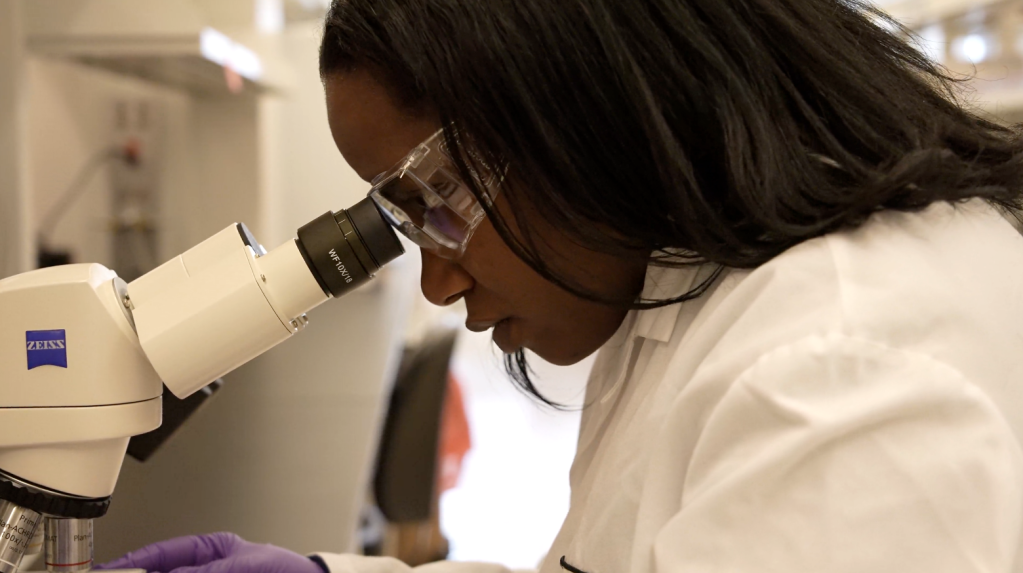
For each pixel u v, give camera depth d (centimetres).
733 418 45
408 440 198
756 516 42
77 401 56
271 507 117
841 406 42
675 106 50
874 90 55
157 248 248
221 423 156
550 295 61
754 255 51
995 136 62
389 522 202
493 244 59
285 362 208
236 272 57
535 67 49
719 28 52
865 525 40
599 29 49
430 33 51
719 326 51
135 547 101
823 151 53
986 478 40
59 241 209
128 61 191
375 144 59
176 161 257
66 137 210
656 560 44
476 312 64
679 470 49
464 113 51
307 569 81
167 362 56
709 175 53
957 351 44
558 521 329
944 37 215
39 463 56
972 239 53
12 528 56
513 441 405
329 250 57
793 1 56
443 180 57
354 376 196
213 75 210
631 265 59
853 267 48
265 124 266
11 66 139
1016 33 198
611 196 52
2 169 137
